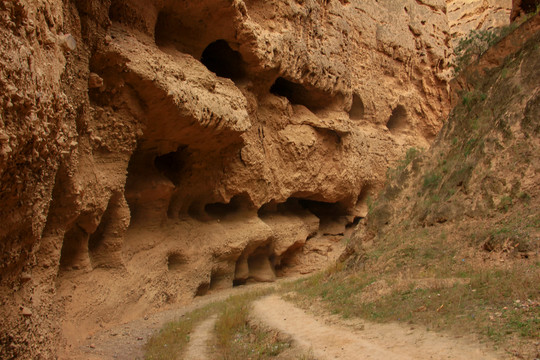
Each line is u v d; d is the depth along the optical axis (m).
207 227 17.31
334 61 23.94
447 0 46.78
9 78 5.20
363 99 28.41
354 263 12.02
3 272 6.15
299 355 6.42
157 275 13.98
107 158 11.42
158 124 12.59
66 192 8.62
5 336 6.00
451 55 36.44
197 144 14.89
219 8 14.83
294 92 23.41
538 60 10.63
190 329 9.87
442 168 12.08
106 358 8.11
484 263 8.10
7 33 5.35
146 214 14.51
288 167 21.41
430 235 10.32
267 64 18.09
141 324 11.40
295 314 9.37
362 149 26.28
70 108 8.14
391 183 13.70
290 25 20.14
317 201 27.39
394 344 6.01
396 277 9.35
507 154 9.82
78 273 10.88
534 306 5.75
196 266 15.83
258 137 19.41
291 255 23.47
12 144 5.28
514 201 9.02
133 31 12.25
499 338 5.21
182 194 16.02
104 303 11.24
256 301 11.99
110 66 10.64
